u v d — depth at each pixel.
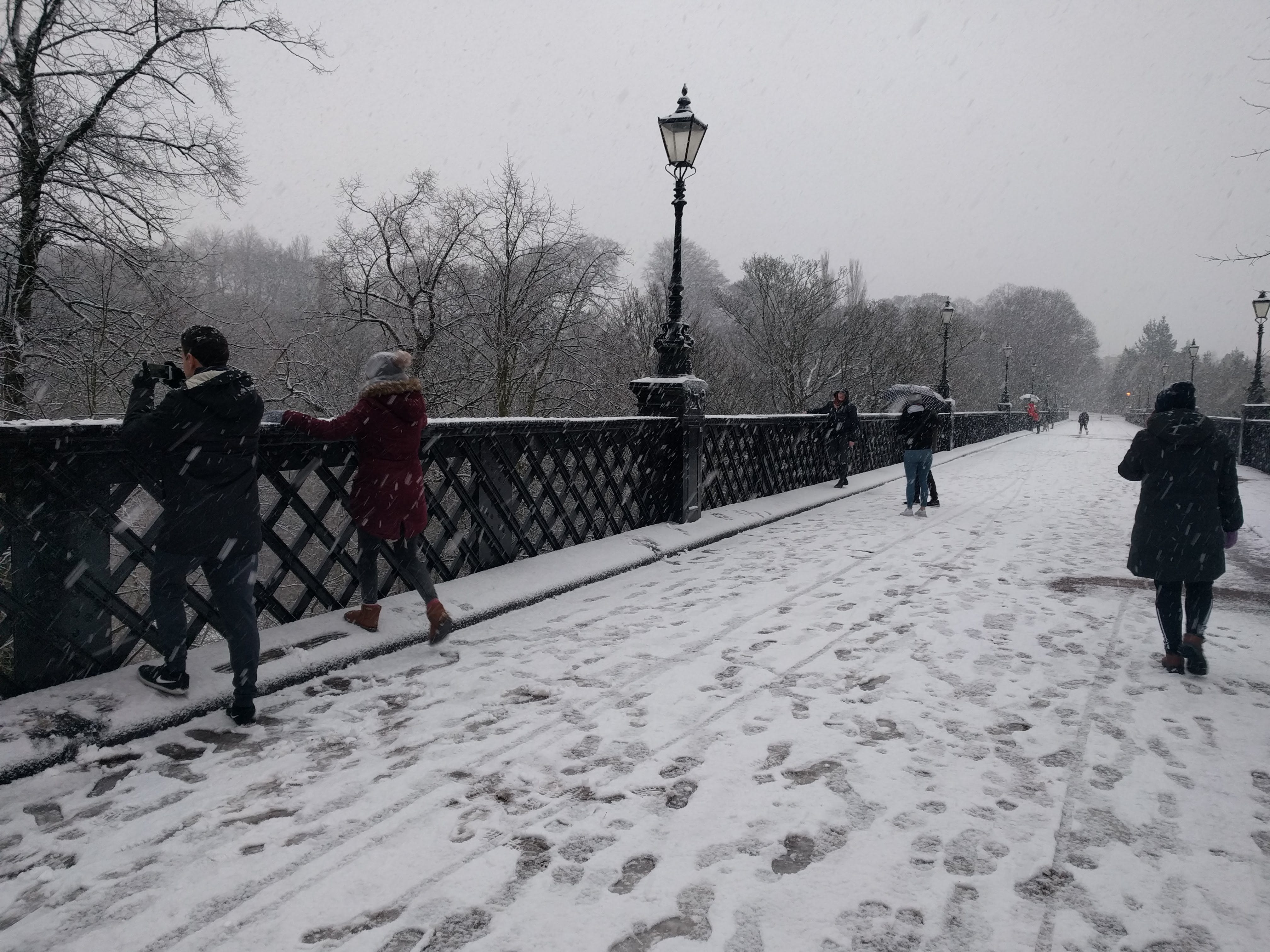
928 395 9.59
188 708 3.22
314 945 1.92
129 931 1.97
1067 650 4.24
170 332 12.71
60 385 11.90
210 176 12.60
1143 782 2.75
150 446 2.87
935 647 4.28
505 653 4.18
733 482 9.16
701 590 5.62
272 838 2.39
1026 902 2.08
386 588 4.66
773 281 26.09
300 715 3.32
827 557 6.80
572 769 2.84
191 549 2.97
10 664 3.01
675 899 2.09
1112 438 33.12
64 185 11.39
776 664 4.00
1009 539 7.72
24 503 2.97
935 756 2.96
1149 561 3.82
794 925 1.99
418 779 2.76
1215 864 2.26
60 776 2.74
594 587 5.67
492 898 2.10
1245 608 5.18
